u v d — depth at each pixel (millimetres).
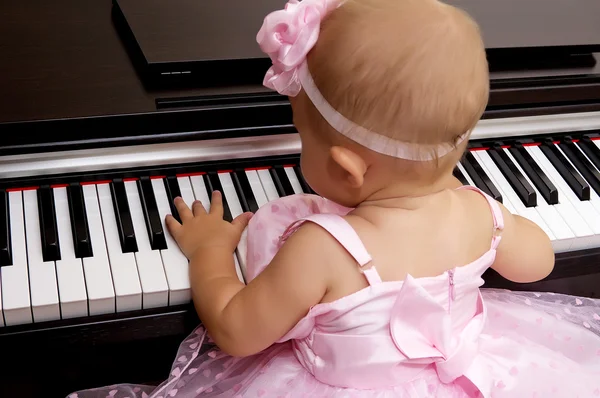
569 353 1384
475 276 1177
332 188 1147
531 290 1566
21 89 1347
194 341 1243
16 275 1189
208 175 1420
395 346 1120
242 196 1388
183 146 1410
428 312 1121
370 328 1111
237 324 1125
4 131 1277
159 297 1214
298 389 1175
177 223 1287
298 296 1094
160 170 1393
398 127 1034
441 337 1135
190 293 1224
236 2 1544
